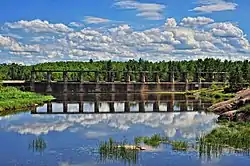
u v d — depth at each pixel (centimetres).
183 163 2527
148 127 4284
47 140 3416
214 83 12719
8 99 7338
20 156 2758
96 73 12912
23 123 4725
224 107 5416
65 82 12344
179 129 4031
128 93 12606
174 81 13875
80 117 5600
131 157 2686
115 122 4894
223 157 2672
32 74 12331
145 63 17325
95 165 2502
